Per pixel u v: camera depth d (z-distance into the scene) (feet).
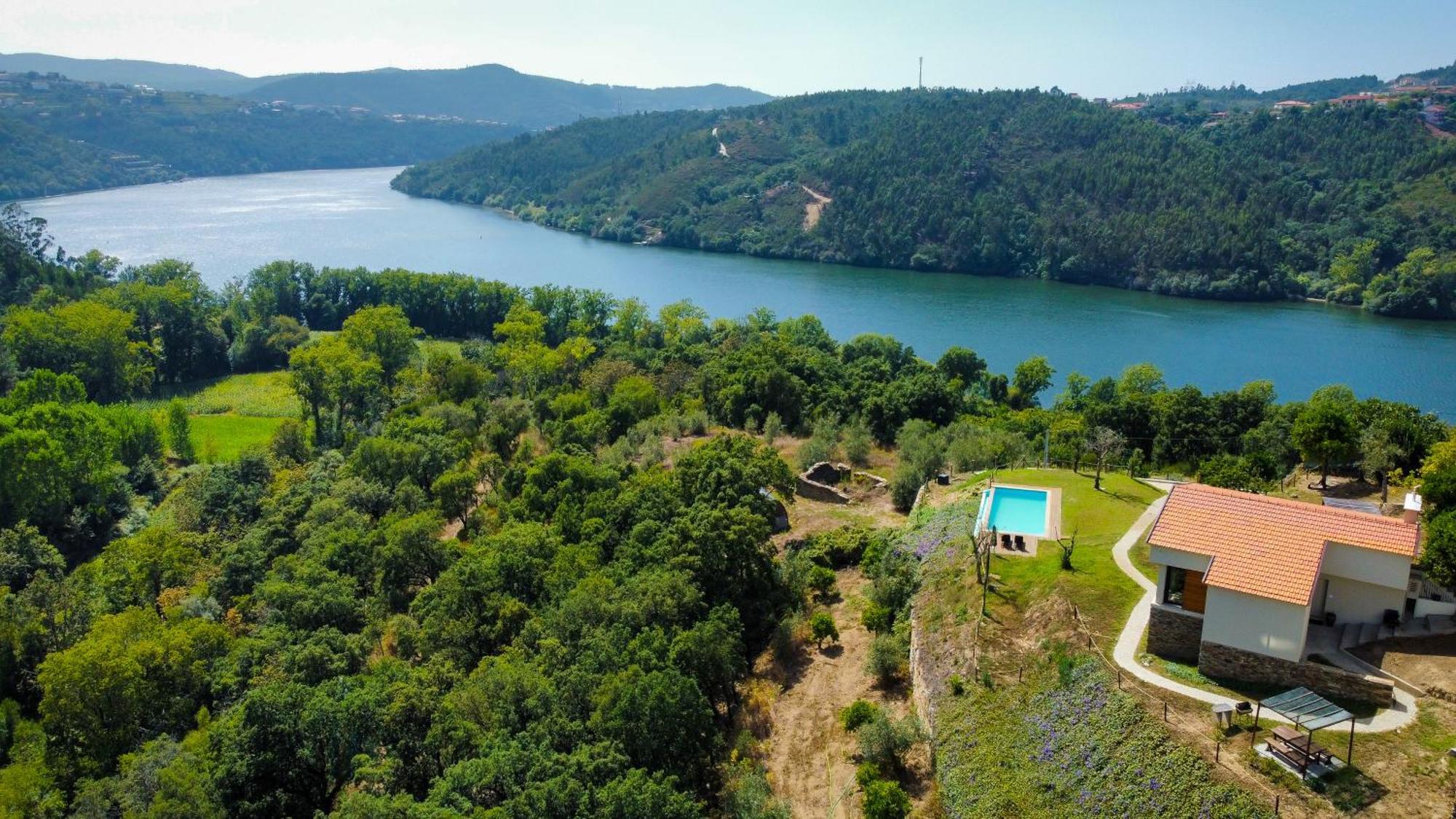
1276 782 102.22
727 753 150.30
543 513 245.86
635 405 359.87
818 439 296.10
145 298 513.04
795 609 194.29
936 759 133.08
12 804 159.53
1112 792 110.63
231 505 292.20
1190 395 310.65
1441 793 98.48
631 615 165.89
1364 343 602.44
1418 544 136.56
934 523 197.98
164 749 159.84
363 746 148.25
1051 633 140.36
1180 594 132.46
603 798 115.85
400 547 220.23
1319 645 126.31
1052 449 258.16
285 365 557.33
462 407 374.63
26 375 432.66
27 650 214.69
